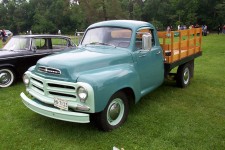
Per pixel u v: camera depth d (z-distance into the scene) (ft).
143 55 18.56
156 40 20.57
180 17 223.10
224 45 68.18
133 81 16.67
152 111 19.39
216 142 14.93
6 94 23.79
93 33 19.94
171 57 22.02
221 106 20.63
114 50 17.76
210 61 41.91
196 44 27.20
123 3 269.03
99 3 223.10
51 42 30.12
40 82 15.79
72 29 261.85
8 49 28.55
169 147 14.38
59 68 14.66
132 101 17.58
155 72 20.08
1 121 17.60
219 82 28.09
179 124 17.19
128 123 17.13
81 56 16.06
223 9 203.41
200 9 224.74
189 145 14.57
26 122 17.42
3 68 25.95
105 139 15.11
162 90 24.76
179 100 21.95
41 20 261.85
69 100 14.47
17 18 287.48
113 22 19.48
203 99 22.29
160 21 247.50
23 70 27.37
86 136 15.43
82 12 237.25
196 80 28.99
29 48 28.07
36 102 15.75
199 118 18.22
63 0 260.42
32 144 14.62
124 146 14.46
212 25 215.72
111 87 14.80
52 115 14.58
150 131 16.14
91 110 14.05
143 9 260.62
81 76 14.34
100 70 15.55
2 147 14.26
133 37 18.11
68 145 14.51
